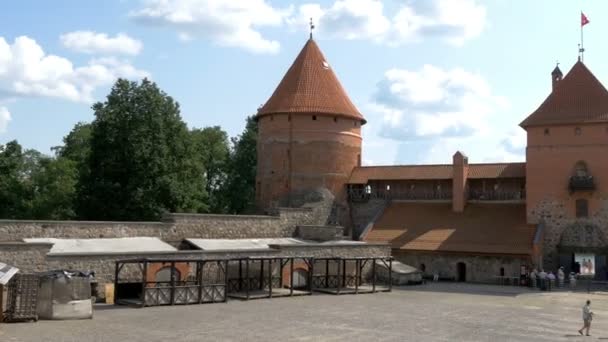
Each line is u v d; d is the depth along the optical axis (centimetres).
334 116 6047
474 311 3431
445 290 4541
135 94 5625
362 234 5684
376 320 2992
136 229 4162
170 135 5838
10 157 6675
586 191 5178
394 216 5862
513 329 2864
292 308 3353
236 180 7938
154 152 5547
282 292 4019
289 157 5984
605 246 5094
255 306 3409
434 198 5928
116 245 3812
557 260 5253
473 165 5875
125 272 3562
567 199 5250
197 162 6150
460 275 5212
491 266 5072
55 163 7325
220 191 8125
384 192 6109
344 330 2675
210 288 3541
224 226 4731
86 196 5506
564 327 2980
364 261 4819
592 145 5212
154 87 5728
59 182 7212
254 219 4994
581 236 5172
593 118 5203
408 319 3056
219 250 3962
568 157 5284
